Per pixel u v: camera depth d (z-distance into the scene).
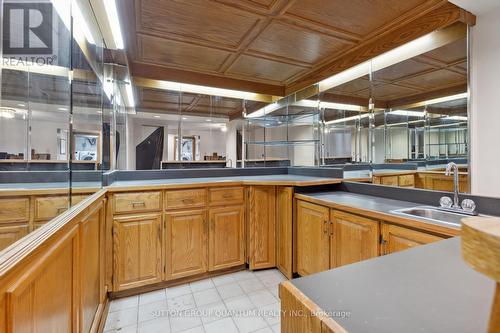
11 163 0.78
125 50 2.27
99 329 1.62
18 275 0.62
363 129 2.42
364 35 2.16
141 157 2.78
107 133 2.26
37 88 0.92
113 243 2.00
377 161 2.28
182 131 3.01
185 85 2.98
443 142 1.78
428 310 0.46
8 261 0.60
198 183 2.32
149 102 2.84
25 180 0.82
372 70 2.32
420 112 1.92
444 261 0.68
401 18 1.91
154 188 2.14
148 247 2.12
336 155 2.75
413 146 1.97
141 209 2.10
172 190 2.22
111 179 2.34
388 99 2.17
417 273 0.61
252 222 2.50
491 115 1.54
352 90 2.54
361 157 2.45
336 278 0.59
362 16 1.88
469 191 1.64
